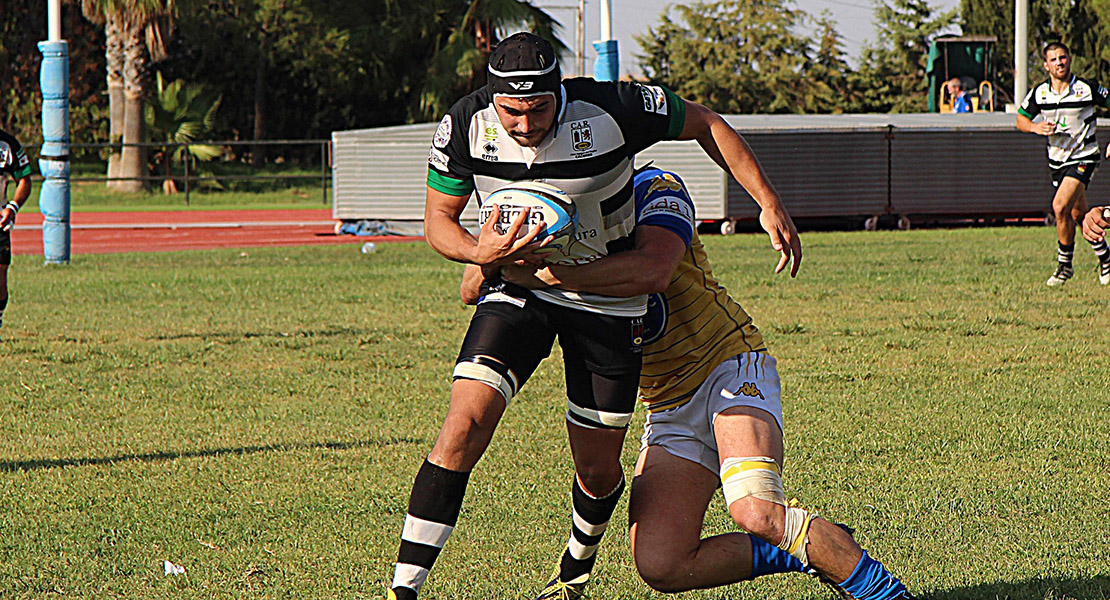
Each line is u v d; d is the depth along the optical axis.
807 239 41.41
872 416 14.18
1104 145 48.31
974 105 67.00
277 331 21.45
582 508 7.98
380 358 18.72
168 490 11.29
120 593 8.64
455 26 96.12
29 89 102.25
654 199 7.69
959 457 12.23
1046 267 30.14
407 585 7.15
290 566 9.16
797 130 45.94
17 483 11.55
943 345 19.12
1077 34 109.69
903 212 47.50
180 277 30.89
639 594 8.58
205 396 15.83
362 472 11.95
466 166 7.32
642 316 7.46
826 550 7.18
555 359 18.30
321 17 98.62
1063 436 13.02
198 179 77.88
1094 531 9.74
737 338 7.80
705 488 7.66
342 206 50.16
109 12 76.56
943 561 9.05
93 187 87.69
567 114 7.05
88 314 23.84
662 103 7.28
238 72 110.62
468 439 7.09
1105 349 18.58
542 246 6.98
